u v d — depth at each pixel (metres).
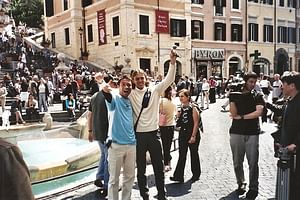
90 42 35.84
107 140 5.06
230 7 38.12
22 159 1.77
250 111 5.53
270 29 41.84
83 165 7.55
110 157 4.99
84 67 30.70
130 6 30.48
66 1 38.09
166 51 32.91
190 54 34.69
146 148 5.22
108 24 32.78
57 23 40.22
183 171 6.57
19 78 23.69
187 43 34.31
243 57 39.41
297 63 45.12
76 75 25.81
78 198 5.82
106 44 33.19
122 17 30.73
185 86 20.47
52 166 6.84
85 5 36.50
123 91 5.00
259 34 40.72
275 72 42.31
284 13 43.03
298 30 44.75
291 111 4.37
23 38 44.81
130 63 30.56
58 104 22.94
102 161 6.07
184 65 34.31
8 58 31.30
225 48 37.78
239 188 5.84
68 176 7.07
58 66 28.84
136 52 30.95
